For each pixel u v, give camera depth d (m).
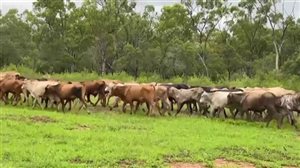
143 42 68.50
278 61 60.78
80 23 64.00
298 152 16.08
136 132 17.97
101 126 19.05
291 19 62.56
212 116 25.06
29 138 15.47
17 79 27.27
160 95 25.00
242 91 25.31
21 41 72.62
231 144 16.41
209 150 15.23
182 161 13.70
